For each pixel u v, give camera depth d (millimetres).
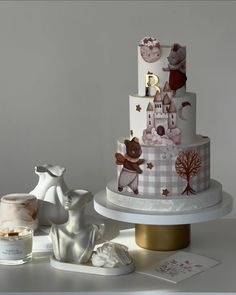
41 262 1393
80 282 1292
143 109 1381
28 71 2023
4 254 1370
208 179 1431
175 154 1355
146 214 1330
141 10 1997
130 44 2012
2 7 1988
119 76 2027
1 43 2008
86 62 2021
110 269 1317
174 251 1458
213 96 2037
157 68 1381
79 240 1349
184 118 1383
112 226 1623
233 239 1531
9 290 1257
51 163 2074
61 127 2059
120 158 1411
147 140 1387
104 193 1505
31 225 1455
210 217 1346
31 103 2041
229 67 2021
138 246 1488
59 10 1995
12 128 2055
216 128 2055
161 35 2010
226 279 1302
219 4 1990
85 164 2076
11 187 2086
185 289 1257
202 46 2012
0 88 2029
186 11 1997
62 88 2035
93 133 2059
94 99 2041
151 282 1291
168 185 1367
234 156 2070
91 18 2002
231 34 2004
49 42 2010
